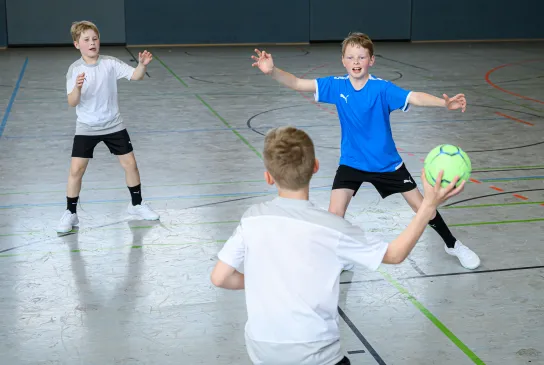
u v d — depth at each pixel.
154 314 3.64
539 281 4.04
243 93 11.42
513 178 6.31
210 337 3.40
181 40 18.56
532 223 5.05
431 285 3.99
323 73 13.60
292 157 2.12
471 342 3.33
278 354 2.10
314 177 6.39
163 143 7.82
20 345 3.31
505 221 5.09
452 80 12.81
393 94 3.69
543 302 3.77
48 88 11.70
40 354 3.23
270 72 3.59
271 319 2.09
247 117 9.41
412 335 3.41
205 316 3.62
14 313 3.64
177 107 10.14
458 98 3.14
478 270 4.20
